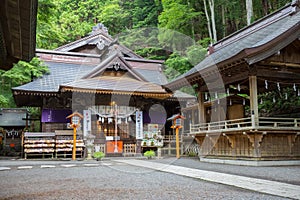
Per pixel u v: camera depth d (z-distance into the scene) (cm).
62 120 1619
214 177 668
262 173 733
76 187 544
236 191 490
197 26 2364
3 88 1839
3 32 475
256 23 1303
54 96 1616
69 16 2828
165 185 563
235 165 975
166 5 2034
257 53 897
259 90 1367
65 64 1958
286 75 1036
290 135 994
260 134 938
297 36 921
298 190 493
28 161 1235
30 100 1808
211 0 2261
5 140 2012
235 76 1081
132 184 578
